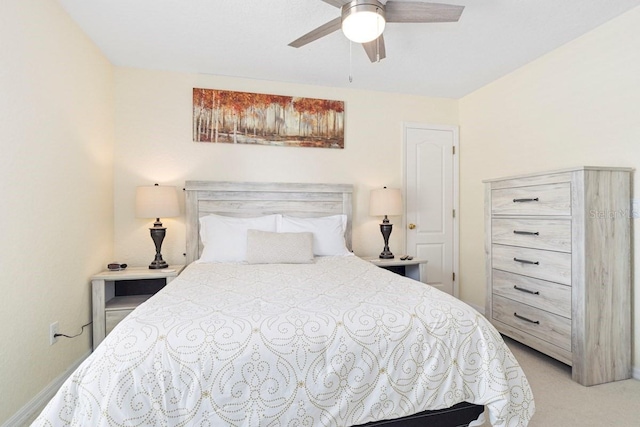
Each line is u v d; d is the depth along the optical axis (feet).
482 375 4.19
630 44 6.79
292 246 8.29
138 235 9.29
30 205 5.59
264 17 6.95
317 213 10.39
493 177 10.44
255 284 5.84
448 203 11.84
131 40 7.84
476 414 4.30
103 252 8.47
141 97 9.32
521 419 4.12
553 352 7.11
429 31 7.47
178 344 3.50
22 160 5.39
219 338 3.61
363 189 11.05
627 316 6.75
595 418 5.41
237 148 9.97
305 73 9.73
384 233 10.42
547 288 7.25
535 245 7.56
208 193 9.63
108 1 6.37
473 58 8.85
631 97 6.79
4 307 4.99
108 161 8.77
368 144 11.10
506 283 8.45
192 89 9.64
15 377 5.22
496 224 8.79
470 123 11.46
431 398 3.99
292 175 10.40
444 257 11.80
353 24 5.55
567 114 8.11
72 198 6.97
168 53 8.48
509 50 8.42
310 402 3.61
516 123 9.59
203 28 7.34
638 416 5.46
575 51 7.89
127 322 3.93
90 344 7.75
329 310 4.30
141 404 3.21
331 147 10.71
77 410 3.22
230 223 8.99
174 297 4.95
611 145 7.16
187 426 3.27
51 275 6.20
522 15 6.88
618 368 6.68
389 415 3.85
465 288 11.69
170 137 9.50
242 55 8.60
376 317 4.17
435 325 4.21
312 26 7.29
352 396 3.73
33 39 5.65
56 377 6.35
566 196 6.80
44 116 5.98
